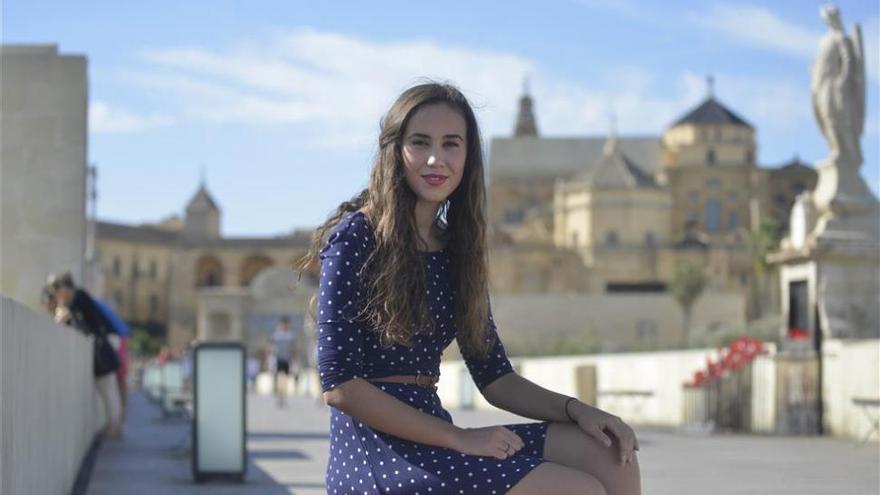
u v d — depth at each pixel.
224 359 12.66
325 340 4.57
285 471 13.79
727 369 20.34
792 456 15.13
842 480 12.18
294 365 54.59
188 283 170.75
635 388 26.06
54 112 19.83
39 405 7.89
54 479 9.14
